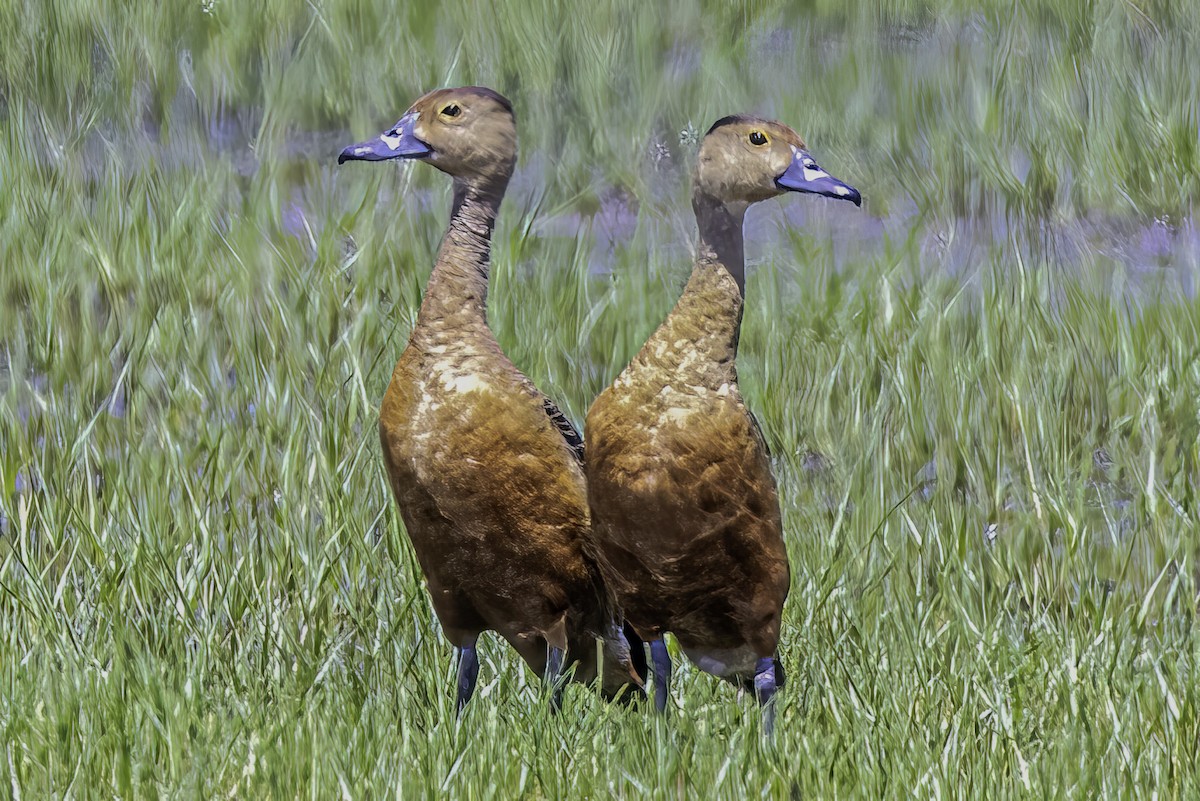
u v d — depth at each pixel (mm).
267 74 26438
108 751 11297
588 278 20453
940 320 18297
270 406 16016
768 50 28750
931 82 26781
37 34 25828
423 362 11547
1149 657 13234
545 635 12047
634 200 24031
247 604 13320
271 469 15359
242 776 11289
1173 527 15258
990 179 23922
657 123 25656
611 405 11305
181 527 14281
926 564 14586
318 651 13062
